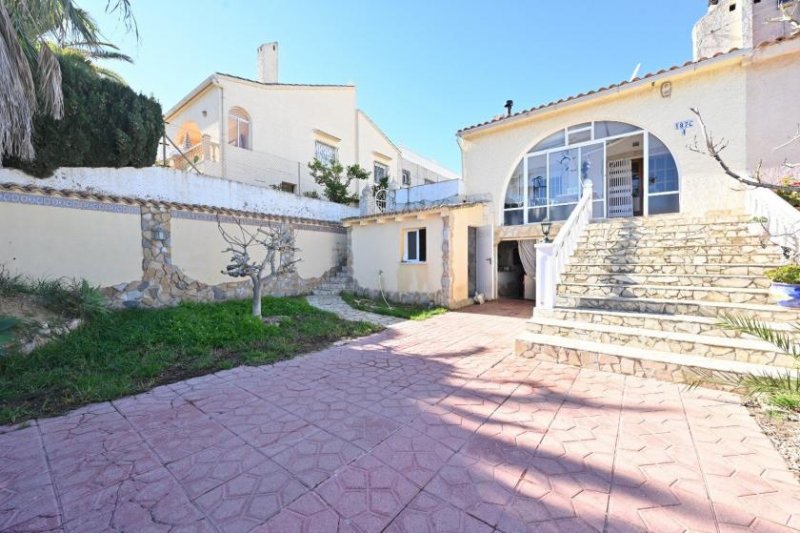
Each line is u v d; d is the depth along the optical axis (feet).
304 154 53.67
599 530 6.48
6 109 14.10
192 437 10.00
